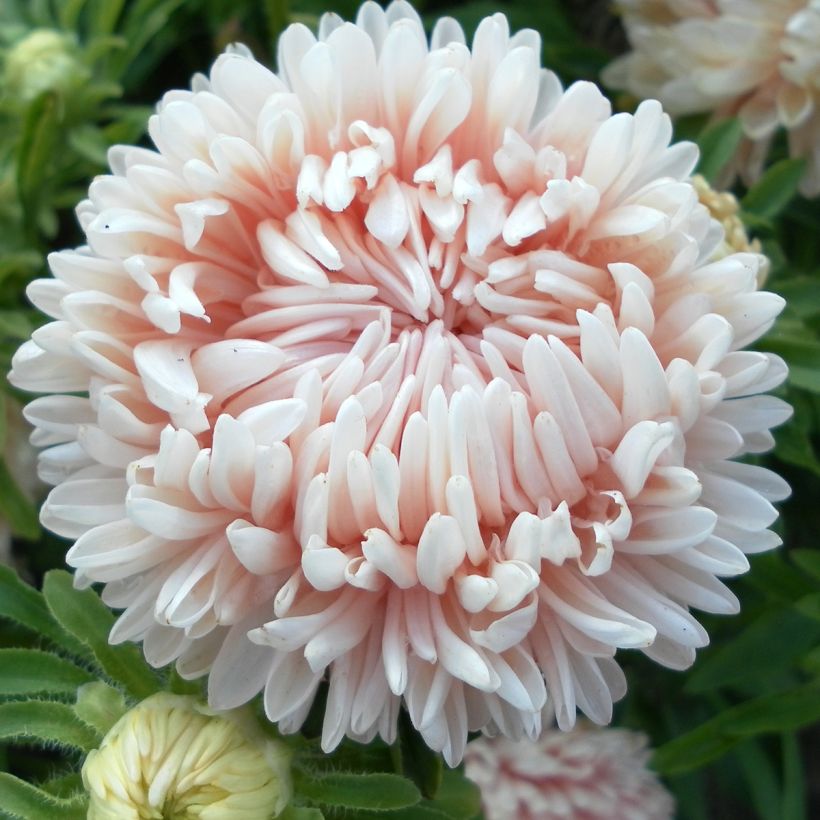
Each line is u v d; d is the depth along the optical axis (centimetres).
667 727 40
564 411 31
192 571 31
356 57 33
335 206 32
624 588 31
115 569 31
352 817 33
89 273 32
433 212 32
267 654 32
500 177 33
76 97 38
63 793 32
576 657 32
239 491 31
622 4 40
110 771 31
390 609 31
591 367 31
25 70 38
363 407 31
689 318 32
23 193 38
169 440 30
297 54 33
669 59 39
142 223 32
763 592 39
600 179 32
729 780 42
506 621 30
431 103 32
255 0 42
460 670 30
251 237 33
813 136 39
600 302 32
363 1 42
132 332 32
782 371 32
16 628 37
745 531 32
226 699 31
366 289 32
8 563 38
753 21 38
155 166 32
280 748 32
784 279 39
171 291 31
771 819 40
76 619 33
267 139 32
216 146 32
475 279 32
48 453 32
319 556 30
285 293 32
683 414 31
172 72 43
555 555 30
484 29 33
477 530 30
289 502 31
